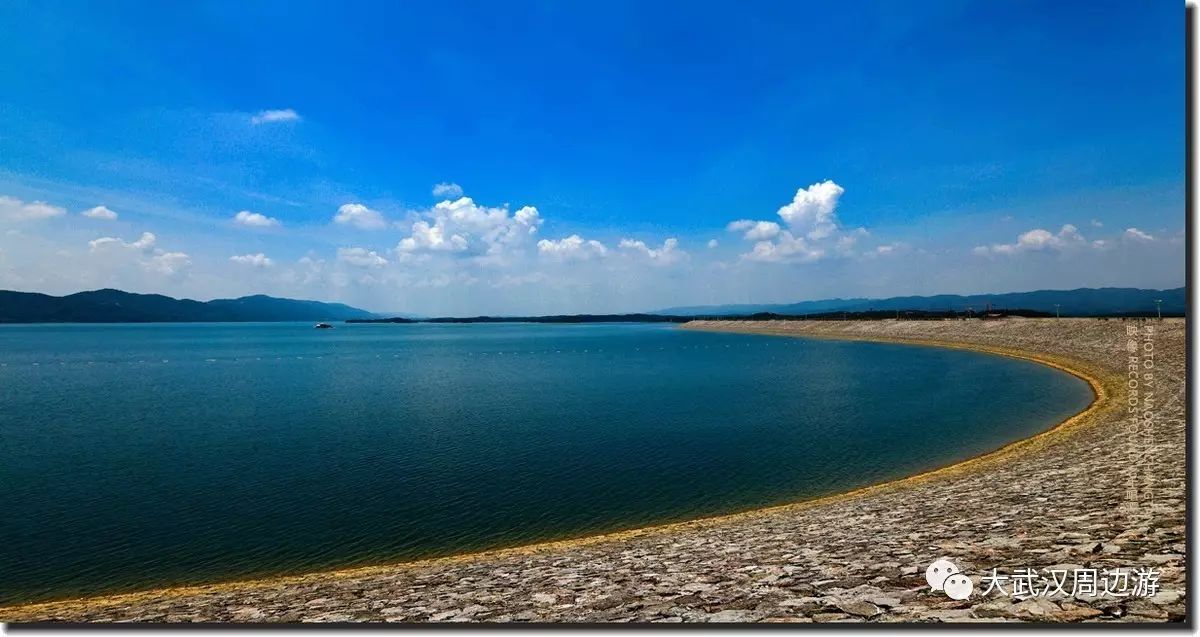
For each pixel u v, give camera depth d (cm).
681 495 2470
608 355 11706
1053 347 7744
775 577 1099
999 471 2233
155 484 2742
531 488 2612
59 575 1809
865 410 4428
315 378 7631
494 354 12606
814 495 2398
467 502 2444
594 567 1390
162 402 5450
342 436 3794
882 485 2358
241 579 1764
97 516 2311
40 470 3002
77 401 5547
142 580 1770
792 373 7306
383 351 14050
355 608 1173
